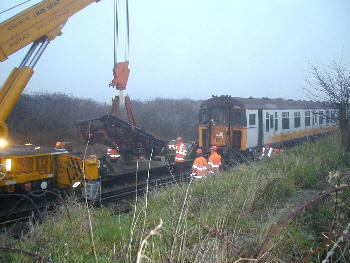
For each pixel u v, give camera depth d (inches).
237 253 133.1
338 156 321.1
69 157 370.6
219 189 257.0
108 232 186.7
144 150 593.0
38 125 760.3
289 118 719.1
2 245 165.0
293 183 274.8
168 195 271.0
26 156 336.2
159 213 215.6
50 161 373.1
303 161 325.4
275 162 353.7
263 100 665.0
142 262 132.3
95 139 551.2
